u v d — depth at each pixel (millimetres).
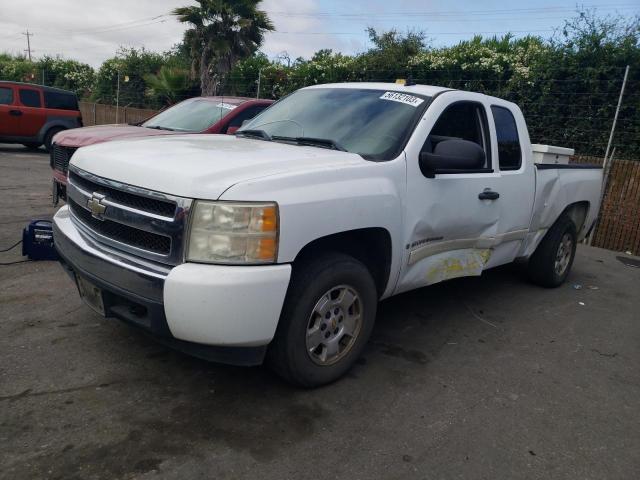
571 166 5703
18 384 3059
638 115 9125
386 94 4133
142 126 7793
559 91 10031
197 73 20984
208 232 2660
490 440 2922
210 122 7367
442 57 12492
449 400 3303
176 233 2695
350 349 3367
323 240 3152
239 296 2629
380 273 3588
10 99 14797
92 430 2695
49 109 15344
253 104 7707
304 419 2949
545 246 5664
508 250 4887
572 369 3924
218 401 3055
